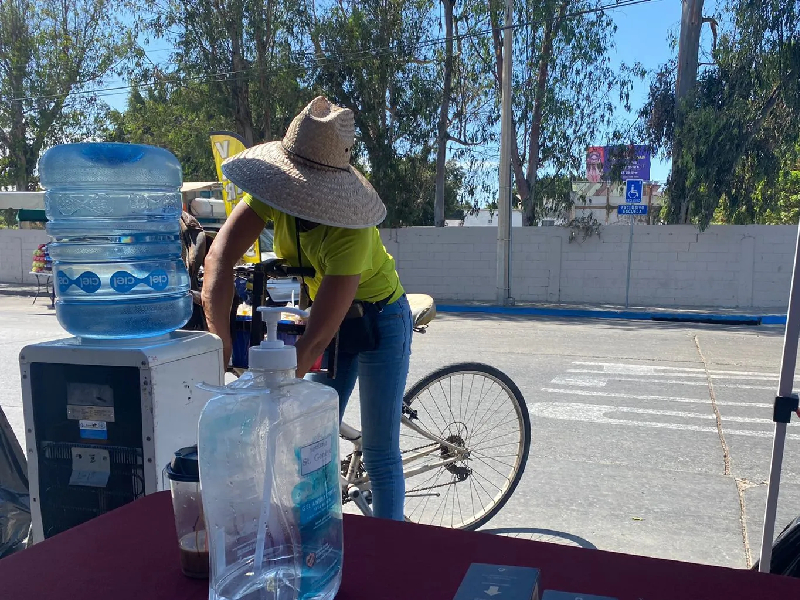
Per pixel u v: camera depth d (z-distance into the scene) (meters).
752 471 4.30
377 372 2.64
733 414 5.63
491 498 3.83
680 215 15.42
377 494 2.72
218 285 2.19
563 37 15.19
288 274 2.34
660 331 11.02
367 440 2.73
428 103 16.25
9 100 22.78
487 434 4.16
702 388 6.61
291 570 1.15
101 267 1.93
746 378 7.12
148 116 20.56
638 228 14.96
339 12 16.61
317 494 1.20
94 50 23.48
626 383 6.82
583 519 3.62
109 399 1.82
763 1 13.30
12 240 20.50
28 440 1.90
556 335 10.31
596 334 10.50
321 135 2.06
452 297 16.48
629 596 1.15
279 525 1.17
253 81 17.16
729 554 3.23
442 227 16.36
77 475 1.86
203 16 16.81
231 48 17.30
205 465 1.20
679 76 14.88
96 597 1.16
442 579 1.21
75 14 23.19
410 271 16.67
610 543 3.35
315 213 2.01
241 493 1.19
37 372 1.88
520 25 13.67
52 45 23.00
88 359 1.81
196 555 1.21
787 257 14.32
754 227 14.33
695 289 14.83
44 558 1.29
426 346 9.07
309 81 16.98
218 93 17.23
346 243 2.13
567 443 4.84
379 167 16.61
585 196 16.58
